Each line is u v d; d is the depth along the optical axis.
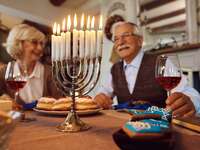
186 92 1.26
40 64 1.66
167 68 0.91
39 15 4.25
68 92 0.89
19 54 1.64
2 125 0.36
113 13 3.74
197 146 0.52
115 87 1.77
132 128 0.47
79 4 4.50
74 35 0.75
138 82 1.62
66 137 0.63
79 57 0.76
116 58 3.46
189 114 0.90
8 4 3.91
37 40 1.67
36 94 1.53
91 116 1.00
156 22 3.23
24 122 0.85
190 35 2.85
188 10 2.86
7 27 5.62
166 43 3.10
